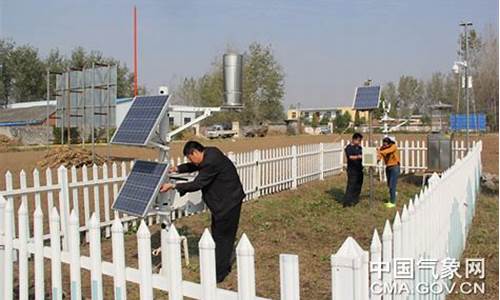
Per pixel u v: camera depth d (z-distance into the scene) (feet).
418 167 56.95
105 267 13.00
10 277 15.28
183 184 19.20
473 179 33.35
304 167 51.01
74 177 26.09
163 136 20.33
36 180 24.66
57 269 14.14
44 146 108.99
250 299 9.96
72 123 64.18
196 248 24.91
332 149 58.39
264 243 26.18
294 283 9.26
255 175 41.39
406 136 117.91
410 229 12.86
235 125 179.52
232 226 20.08
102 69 59.21
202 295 10.82
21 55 212.02
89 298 17.39
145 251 11.92
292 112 261.44
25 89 212.84
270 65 214.48
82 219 29.19
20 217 14.88
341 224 30.66
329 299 18.01
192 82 224.94
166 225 20.12
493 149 83.76
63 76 65.57
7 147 107.76
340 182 52.01
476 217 32.14
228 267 20.25
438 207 17.62
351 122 173.06
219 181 19.75
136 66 61.93
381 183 49.42
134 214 18.56
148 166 20.07
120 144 20.36
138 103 21.54
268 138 151.84
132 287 18.21
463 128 86.17
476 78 133.28
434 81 224.94
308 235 27.99
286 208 36.24
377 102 46.80
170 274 11.36
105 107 59.11
